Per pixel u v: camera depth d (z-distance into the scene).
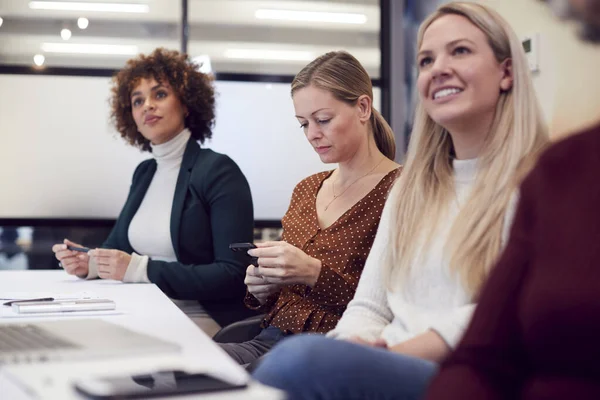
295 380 1.02
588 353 0.82
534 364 0.89
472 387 0.91
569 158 0.91
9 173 3.71
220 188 2.71
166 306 1.74
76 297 1.87
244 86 3.85
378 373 1.05
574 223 0.86
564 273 0.85
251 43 3.86
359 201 1.98
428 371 1.10
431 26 1.49
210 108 3.03
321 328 1.88
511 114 1.43
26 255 3.71
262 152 3.86
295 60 3.89
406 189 1.56
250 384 0.84
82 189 3.73
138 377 0.87
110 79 3.75
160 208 2.81
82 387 0.80
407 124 3.87
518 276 0.94
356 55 3.95
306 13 3.91
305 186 2.21
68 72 3.73
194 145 2.87
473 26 1.44
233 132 3.84
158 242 2.74
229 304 2.69
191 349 1.12
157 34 3.81
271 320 2.02
